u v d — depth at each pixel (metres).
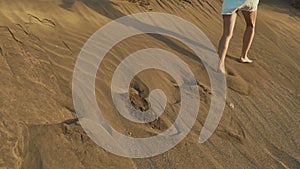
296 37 5.65
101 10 4.95
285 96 4.04
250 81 4.19
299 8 7.01
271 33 5.57
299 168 3.01
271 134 3.37
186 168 2.77
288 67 4.68
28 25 4.16
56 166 2.52
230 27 4.12
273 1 7.19
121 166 2.65
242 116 3.54
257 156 3.05
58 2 4.82
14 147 2.59
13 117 2.85
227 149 3.06
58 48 3.89
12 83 3.22
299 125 3.58
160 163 2.76
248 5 4.03
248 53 4.85
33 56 3.66
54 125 2.85
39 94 3.18
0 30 3.93
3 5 4.38
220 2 6.26
